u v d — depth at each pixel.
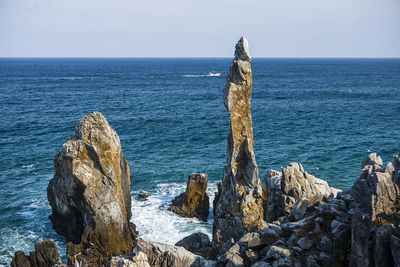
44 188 50.66
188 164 59.91
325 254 20.80
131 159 62.41
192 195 42.72
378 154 65.62
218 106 124.75
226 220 32.31
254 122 94.25
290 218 26.61
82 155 35.34
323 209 23.12
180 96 154.75
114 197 35.69
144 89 184.38
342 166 58.84
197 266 24.28
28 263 30.75
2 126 87.12
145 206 44.62
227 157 32.97
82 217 38.00
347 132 82.75
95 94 159.12
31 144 72.12
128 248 35.69
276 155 64.50
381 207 19.56
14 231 39.53
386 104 125.75
